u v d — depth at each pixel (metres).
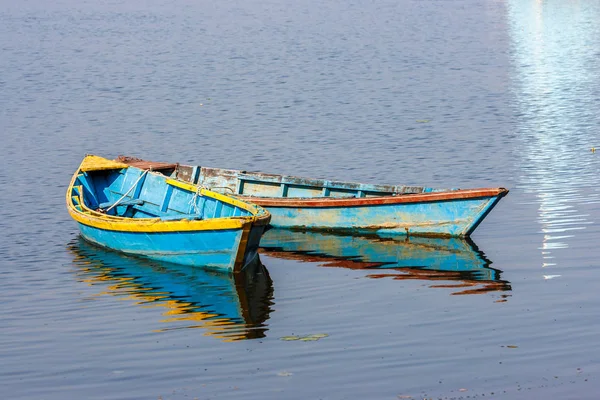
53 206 36.75
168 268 28.98
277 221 33.59
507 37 92.31
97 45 91.56
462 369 20.25
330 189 34.09
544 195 36.09
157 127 53.25
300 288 26.64
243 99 61.62
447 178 39.84
